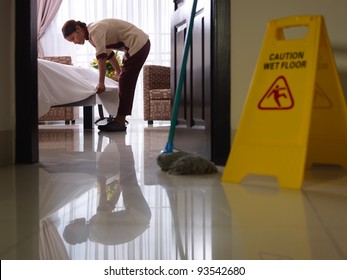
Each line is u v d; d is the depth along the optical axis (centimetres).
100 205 129
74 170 197
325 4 202
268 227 104
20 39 211
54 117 582
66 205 129
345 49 203
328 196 139
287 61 161
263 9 203
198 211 120
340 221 109
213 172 186
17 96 214
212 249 88
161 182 166
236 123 205
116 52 657
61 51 751
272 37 166
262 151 159
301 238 95
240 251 87
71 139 362
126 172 191
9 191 150
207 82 212
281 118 159
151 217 114
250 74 204
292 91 158
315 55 157
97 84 475
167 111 585
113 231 102
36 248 90
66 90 407
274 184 159
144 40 427
